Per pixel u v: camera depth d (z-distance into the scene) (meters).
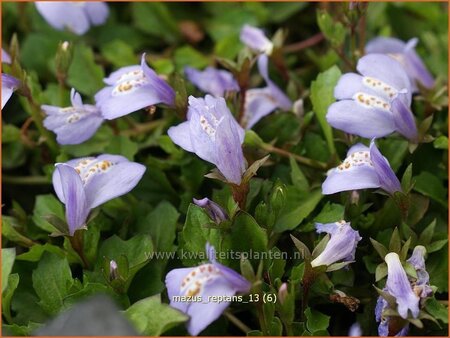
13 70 0.15
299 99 0.16
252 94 0.16
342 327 0.14
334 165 0.15
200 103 0.12
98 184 0.13
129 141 0.15
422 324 0.13
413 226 0.14
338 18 0.17
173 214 0.14
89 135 0.14
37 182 0.17
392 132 0.14
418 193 0.15
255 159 0.15
